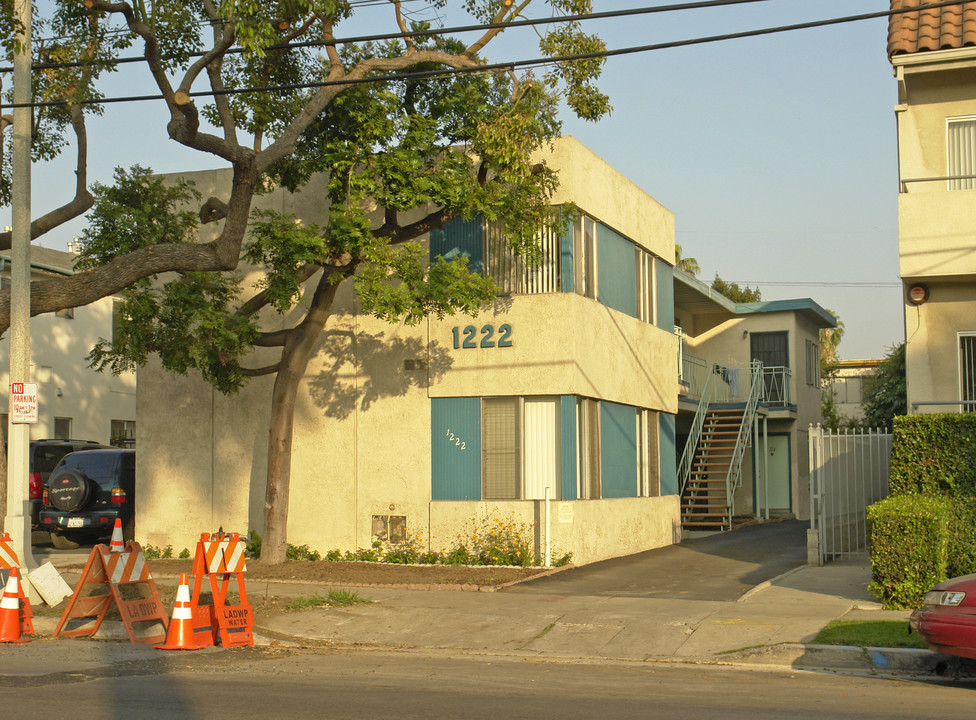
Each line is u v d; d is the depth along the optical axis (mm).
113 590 11172
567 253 17281
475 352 17422
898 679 9320
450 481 17406
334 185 15211
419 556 17172
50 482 19828
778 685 8883
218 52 13859
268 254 16281
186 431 19062
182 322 15984
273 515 16641
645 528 20188
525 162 15547
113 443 31203
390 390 17875
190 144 13734
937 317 16141
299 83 16672
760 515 28250
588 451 17797
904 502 12875
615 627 11602
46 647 10594
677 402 23250
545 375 17031
